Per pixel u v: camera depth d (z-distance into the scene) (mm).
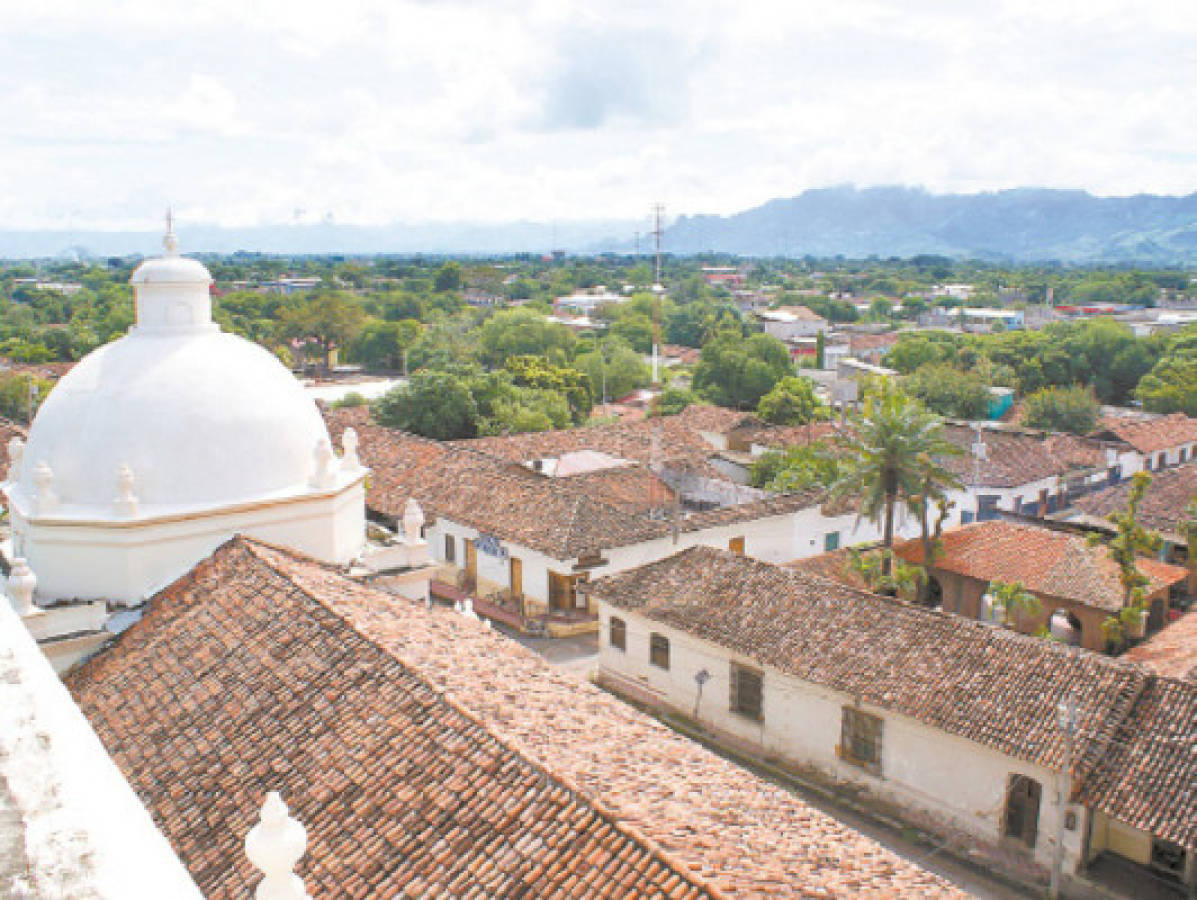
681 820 11797
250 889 10953
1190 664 28266
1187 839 19297
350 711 13664
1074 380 94375
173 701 14805
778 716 26594
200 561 18344
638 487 44188
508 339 97438
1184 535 39750
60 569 17891
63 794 2908
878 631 26031
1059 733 21594
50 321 135000
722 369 83438
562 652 34094
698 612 28938
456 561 39750
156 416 18125
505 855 10789
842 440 41031
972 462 53688
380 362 113625
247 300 142250
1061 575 35188
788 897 10508
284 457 19219
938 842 23016
